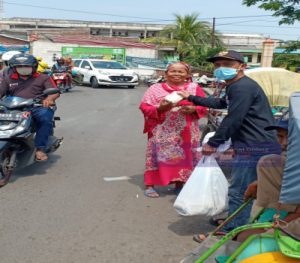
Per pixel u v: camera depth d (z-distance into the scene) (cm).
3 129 573
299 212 299
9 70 646
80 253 397
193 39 3909
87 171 677
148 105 540
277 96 798
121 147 858
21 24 5853
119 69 2486
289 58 1619
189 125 545
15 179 625
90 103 1617
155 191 566
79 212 499
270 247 247
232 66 391
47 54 3591
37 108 614
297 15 1372
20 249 402
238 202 405
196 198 426
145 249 410
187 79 556
